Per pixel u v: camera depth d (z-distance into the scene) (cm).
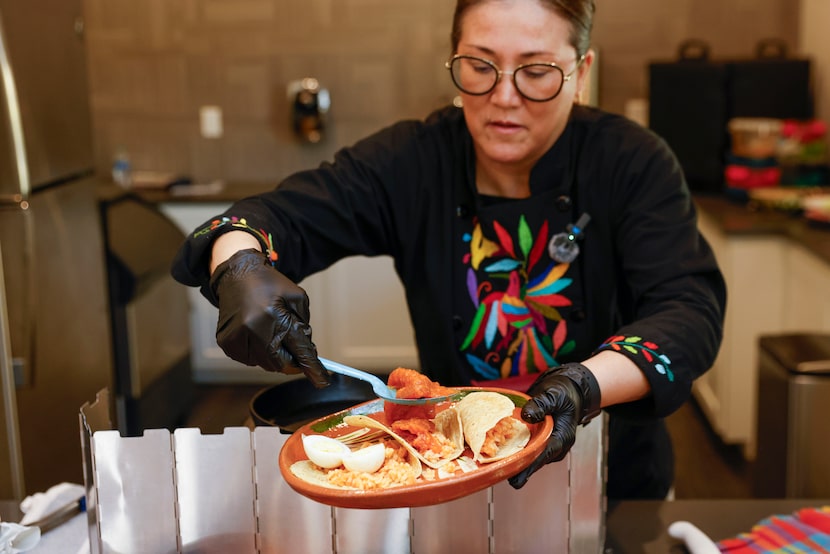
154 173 457
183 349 406
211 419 115
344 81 443
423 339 160
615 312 154
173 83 448
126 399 351
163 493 105
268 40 442
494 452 95
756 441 276
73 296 273
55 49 266
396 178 151
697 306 129
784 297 325
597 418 105
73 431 271
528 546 108
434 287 153
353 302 414
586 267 148
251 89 447
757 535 125
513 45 126
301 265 147
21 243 239
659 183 141
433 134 153
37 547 124
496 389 107
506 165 145
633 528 132
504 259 150
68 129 275
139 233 361
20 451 238
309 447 94
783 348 260
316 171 150
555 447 94
